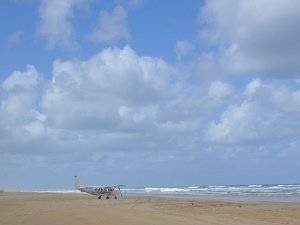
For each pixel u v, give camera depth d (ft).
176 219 86.07
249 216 92.84
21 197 230.07
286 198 198.59
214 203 146.92
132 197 220.84
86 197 222.28
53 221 82.58
